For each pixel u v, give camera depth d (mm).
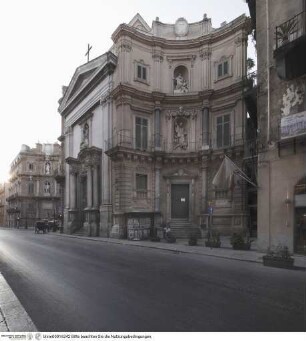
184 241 24250
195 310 6629
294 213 15375
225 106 28406
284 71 15328
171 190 30453
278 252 12828
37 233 42125
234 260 14438
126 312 6527
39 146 75625
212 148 29109
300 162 15266
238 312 6496
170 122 30781
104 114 31422
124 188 27969
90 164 32375
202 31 31047
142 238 26359
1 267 12195
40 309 6770
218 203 27844
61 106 44625
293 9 16203
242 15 27594
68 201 40812
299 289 8547
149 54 30922
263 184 16922
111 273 10883
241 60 27672
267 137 16922
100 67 31656
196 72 30859
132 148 28438
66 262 13523
